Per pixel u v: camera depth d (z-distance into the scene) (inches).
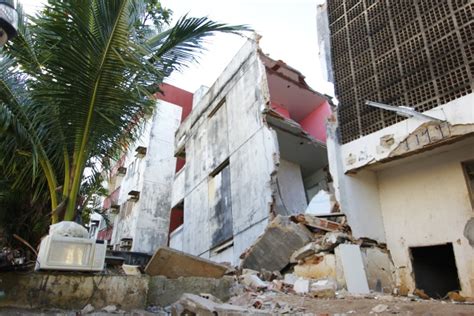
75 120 191.3
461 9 241.4
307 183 533.3
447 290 272.1
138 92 186.7
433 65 248.7
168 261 220.5
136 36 190.4
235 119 436.8
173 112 854.5
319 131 498.0
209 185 473.7
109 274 170.2
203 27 212.8
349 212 279.7
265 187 345.1
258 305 160.2
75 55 172.9
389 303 146.8
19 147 211.9
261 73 401.7
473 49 228.7
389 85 275.6
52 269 155.8
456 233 249.6
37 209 245.3
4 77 201.2
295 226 263.6
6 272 150.6
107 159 223.5
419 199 275.7
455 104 230.1
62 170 216.2
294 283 214.7
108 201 950.4
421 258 277.7
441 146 247.8
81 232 172.1
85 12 171.0
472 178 252.5
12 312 137.9
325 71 335.9
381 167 296.4
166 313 162.4
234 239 378.0
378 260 269.0
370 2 311.9
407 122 257.6
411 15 273.4
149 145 801.6
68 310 150.6
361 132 289.0
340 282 223.9
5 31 121.9
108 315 152.0
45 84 179.5
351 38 321.4
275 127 410.0
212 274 220.7
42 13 176.2
